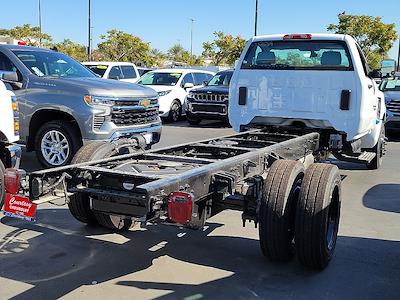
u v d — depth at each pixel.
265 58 7.66
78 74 9.48
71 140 8.36
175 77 18.00
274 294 4.19
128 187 4.39
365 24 36.84
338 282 4.45
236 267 4.74
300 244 4.51
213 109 16.16
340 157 8.52
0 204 5.89
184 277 4.49
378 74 7.90
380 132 9.16
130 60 43.16
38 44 41.97
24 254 4.96
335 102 7.22
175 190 3.81
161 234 5.64
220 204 4.62
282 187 4.45
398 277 4.58
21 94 8.65
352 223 6.20
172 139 13.32
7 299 4.00
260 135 7.11
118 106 8.45
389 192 7.88
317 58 7.37
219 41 42.56
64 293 4.12
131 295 4.11
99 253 5.03
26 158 9.88
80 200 5.44
